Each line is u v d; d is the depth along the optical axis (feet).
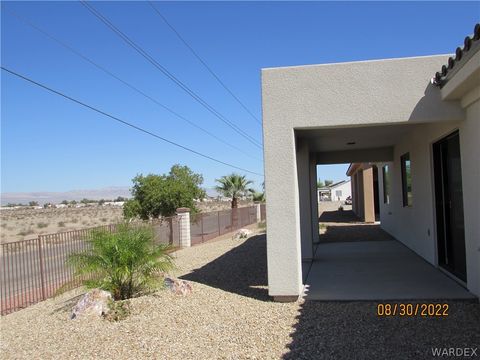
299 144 38.93
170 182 77.87
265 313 22.77
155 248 27.55
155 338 19.63
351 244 49.32
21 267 39.09
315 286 28.25
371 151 50.70
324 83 25.02
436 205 32.07
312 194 50.88
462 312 21.08
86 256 26.21
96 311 23.29
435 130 29.84
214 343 18.76
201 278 33.50
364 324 20.16
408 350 16.83
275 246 25.20
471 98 21.98
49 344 20.31
